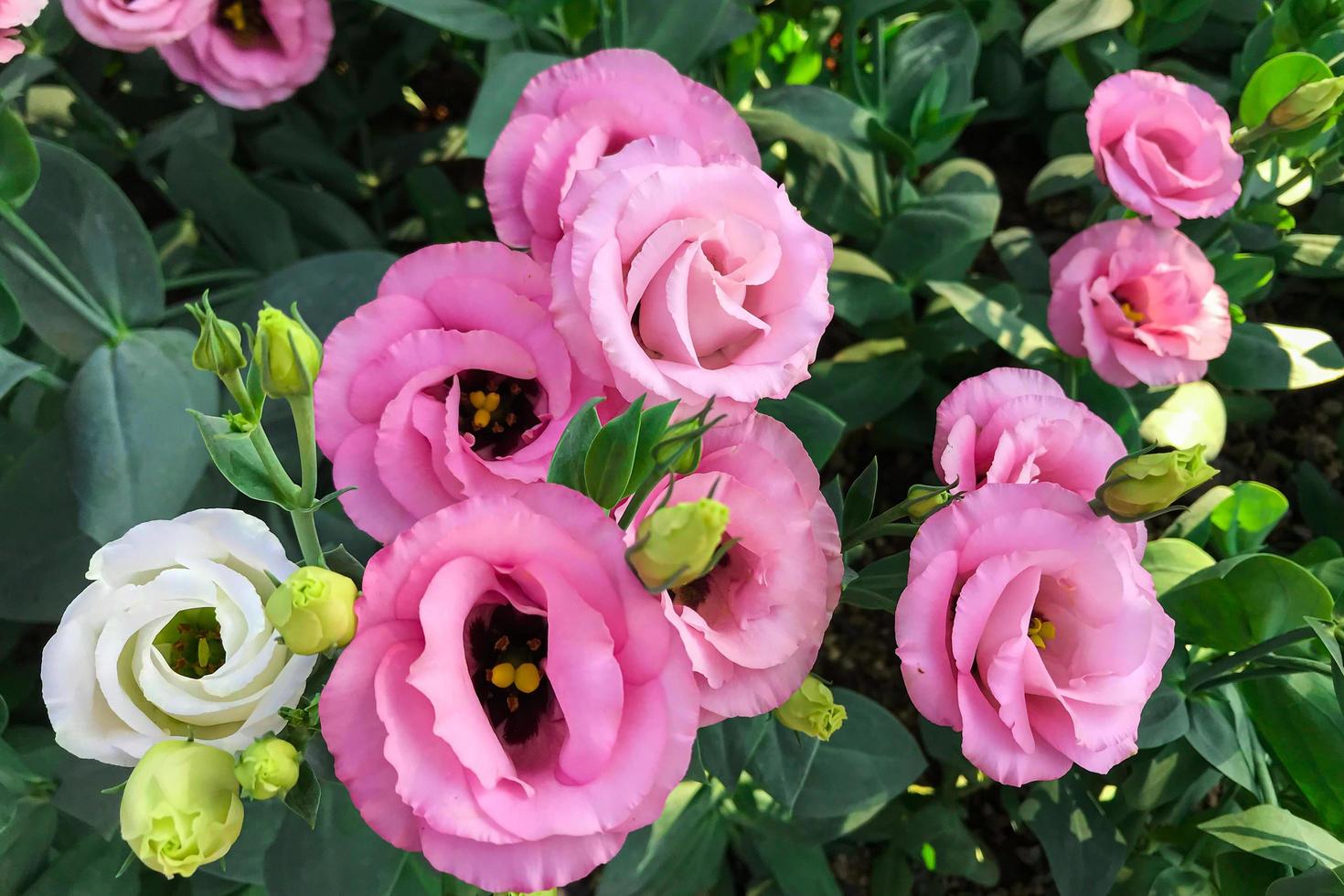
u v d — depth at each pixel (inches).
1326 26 20.2
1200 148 19.6
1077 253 19.9
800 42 24.0
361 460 15.5
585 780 14.0
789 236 15.4
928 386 23.0
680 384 14.9
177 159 22.3
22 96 23.5
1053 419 16.1
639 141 15.5
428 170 23.9
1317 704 18.4
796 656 15.1
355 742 13.9
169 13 19.9
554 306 15.0
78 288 19.3
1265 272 20.7
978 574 15.0
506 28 20.7
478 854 13.8
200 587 14.6
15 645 20.8
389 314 15.5
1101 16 21.5
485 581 14.0
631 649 14.0
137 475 19.0
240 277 23.3
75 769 17.5
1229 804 20.0
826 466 23.3
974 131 25.7
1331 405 23.5
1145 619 15.4
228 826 14.1
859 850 22.0
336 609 13.4
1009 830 21.9
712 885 20.9
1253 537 19.9
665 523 12.9
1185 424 21.2
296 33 21.7
